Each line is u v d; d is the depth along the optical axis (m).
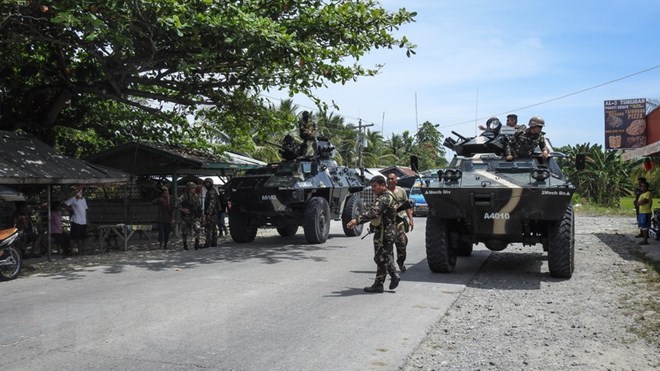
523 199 8.67
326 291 8.16
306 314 6.73
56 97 16.42
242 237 15.17
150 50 12.86
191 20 11.77
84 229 13.24
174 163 17.05
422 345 5.56
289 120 16.94
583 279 9.16
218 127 18.47
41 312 6.85
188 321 6.36
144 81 14.98
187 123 18.45
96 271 10.32
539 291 8.23
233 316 6.61
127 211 16.64
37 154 13.07
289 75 14.76
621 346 5.50
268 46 12.52
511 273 9.87
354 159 50.06
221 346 5.43
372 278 9.29
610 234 16.75
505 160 9.80
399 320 6.48
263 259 11.76
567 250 8.95
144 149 17.12
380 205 8.00
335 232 18.55
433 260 9.54
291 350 5.32
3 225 12.68
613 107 21.62
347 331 6.00
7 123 16.19
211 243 14.34
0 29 12.52
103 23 10.93
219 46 13.17
